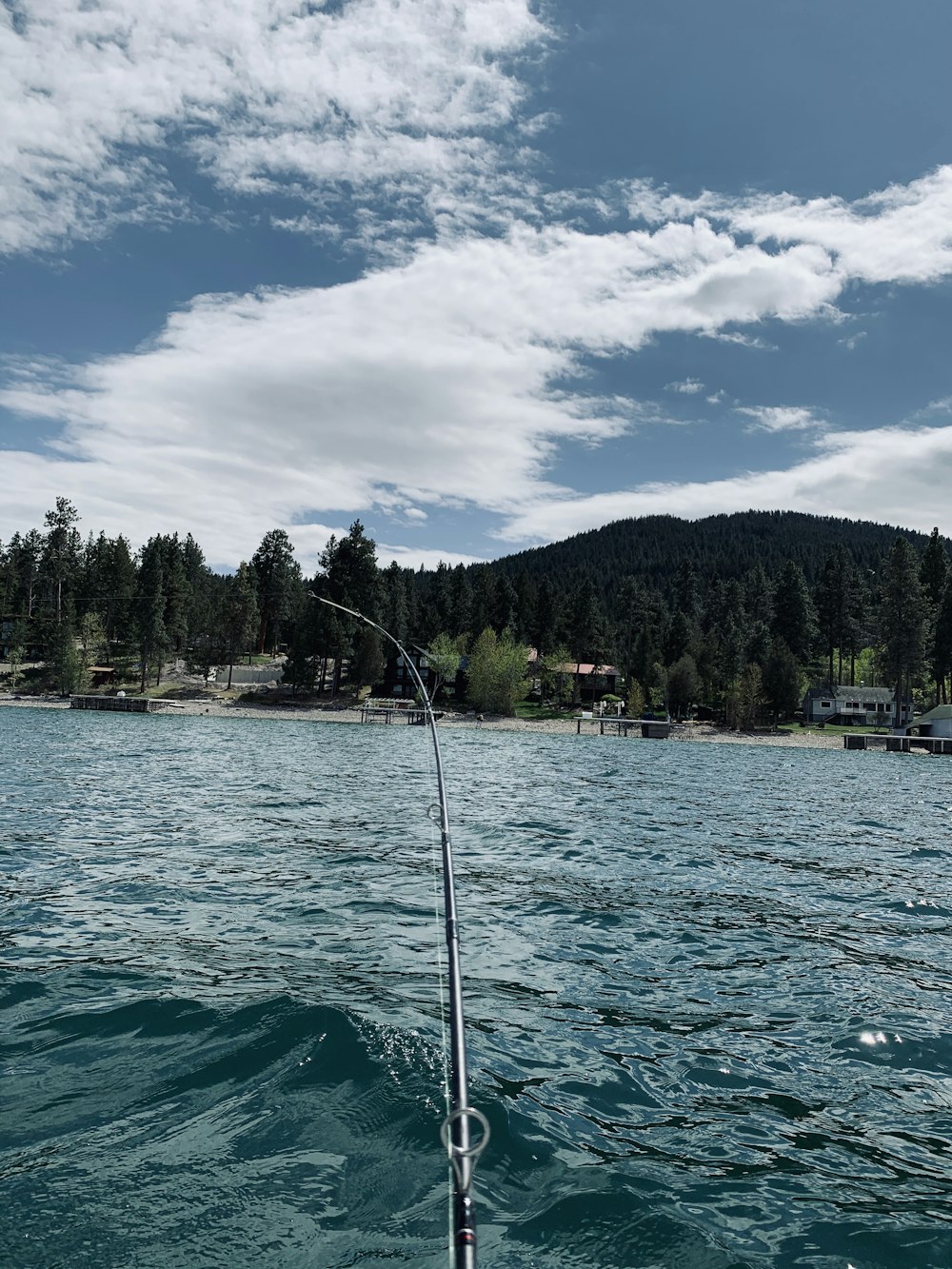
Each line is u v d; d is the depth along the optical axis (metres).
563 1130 5.64
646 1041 7.38
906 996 8.86
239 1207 4.51
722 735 92.50
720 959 10.05
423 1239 4.32
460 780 33.25
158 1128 5.31
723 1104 6.21
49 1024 6.95
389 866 14.89
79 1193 4.56
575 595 127.25
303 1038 6.73
